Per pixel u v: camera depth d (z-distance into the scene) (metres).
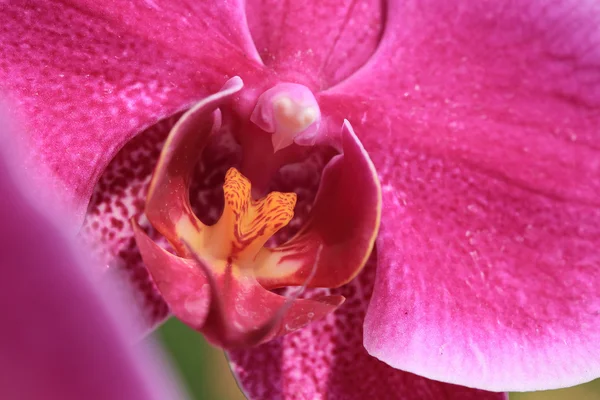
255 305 0.14
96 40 0.14
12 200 0.08
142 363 0.08
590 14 0.14
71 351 0.08
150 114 0.14
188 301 0.13
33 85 0.14
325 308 0.14
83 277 0.08
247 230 0.14
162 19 0.14
